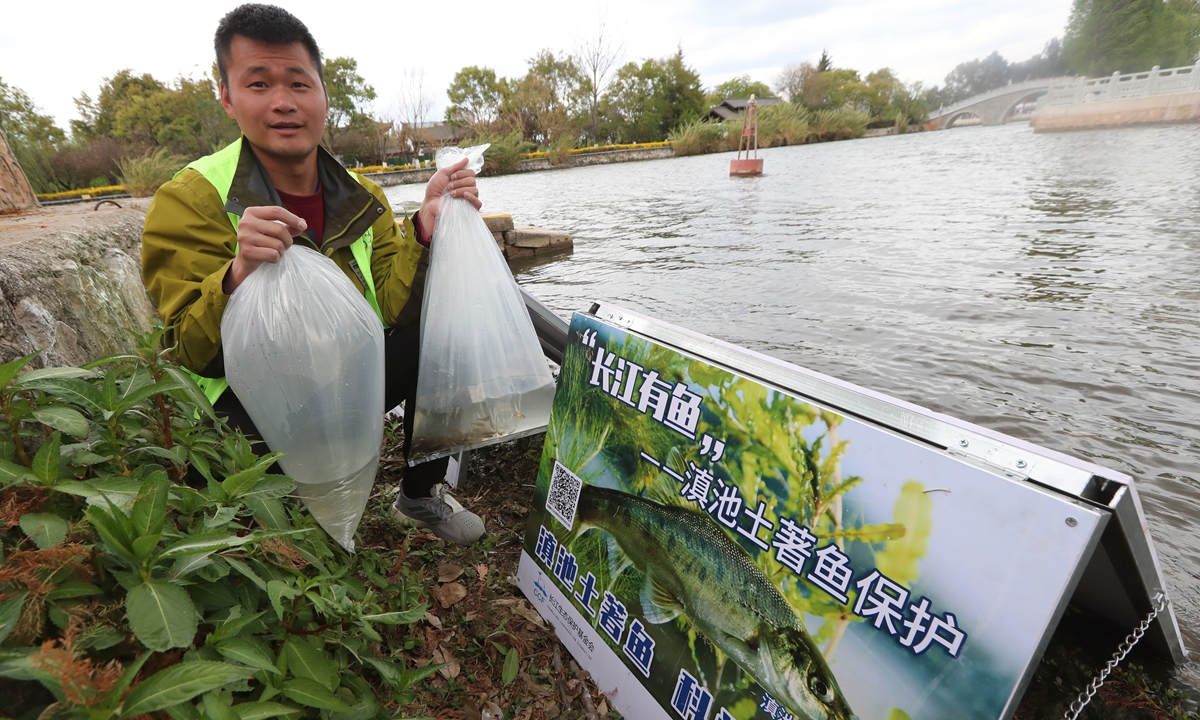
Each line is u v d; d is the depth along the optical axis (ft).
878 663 3.07
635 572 4.54
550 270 23.45
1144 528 2.67
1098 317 13.89
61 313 5.60
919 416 3.10
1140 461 8.41
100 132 148.05
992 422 9.67
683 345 4.45
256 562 3.35
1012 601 2.62
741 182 56.90
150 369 4.03
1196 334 12.58
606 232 32.12
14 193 10.74
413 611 3.94
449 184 5.72
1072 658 4.02
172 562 2.73
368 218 5.65
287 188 5.43
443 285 5.59
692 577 4.11
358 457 4.67
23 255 5.50
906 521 3.04
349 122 160.56
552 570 5.28
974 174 46.91
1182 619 5.41
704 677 3.91
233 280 4.34
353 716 3.32
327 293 4.39
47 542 2.46
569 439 5.31
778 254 23.17
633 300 18.02
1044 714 3.99
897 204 33.81
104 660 2.61
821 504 3.42
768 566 3.65
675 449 4.35
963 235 24.04
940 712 2.81
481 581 5.68
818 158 81.97
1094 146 65.21
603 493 4.90
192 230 4.71
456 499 7.07
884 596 3.08
